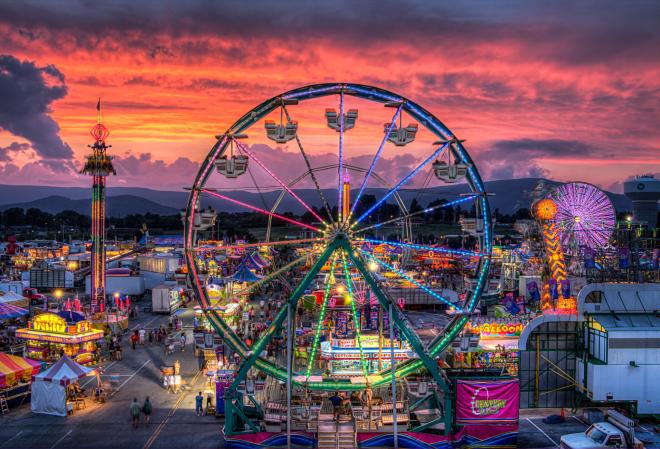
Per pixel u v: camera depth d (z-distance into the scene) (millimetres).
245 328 64188
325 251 35250
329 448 33625
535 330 40531
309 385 36094
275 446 34062
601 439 31297
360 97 39062
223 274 90375
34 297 77875
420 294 80875
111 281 87562
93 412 39719
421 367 36594
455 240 197125
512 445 33969
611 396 38406
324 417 35438
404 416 35312
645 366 38625
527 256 75500
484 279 37000
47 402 39219
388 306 34406
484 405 34156
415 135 38906
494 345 42938
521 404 40500
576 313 40469
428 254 122375
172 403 41625
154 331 63812
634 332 38531
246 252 94000
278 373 37188
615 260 46312
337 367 43562
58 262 110250
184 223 36719
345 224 35844
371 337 45281
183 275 79188
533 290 47500
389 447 33969
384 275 82875
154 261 94000
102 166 71750
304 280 35000
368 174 38094
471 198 37906
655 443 33094
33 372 42844
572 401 40562
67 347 50594
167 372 45188
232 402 34531
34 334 51719
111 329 62469
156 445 33938
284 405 36406
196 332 41062
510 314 49594
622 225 59344
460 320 36594
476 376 36000
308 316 72750
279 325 35250
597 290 40375
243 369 35062
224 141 37250
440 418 34688
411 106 38188
